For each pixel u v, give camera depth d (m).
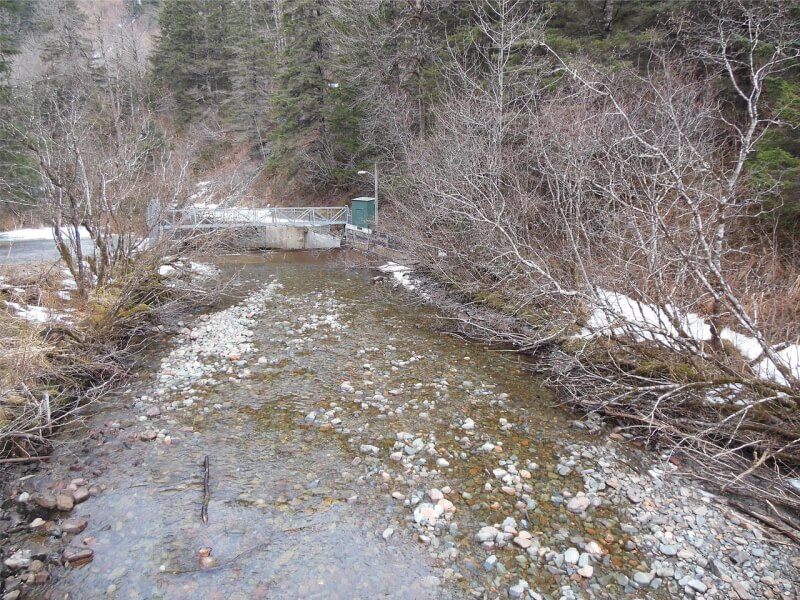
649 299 5.93
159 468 4.60
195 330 9.16
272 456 4.82
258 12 35.03
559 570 3.38
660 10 12.66
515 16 13.31
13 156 14.43
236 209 17.94
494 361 7.55
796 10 8.42
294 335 8.91
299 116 24.92
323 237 20.83
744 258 7.60
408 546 3.60
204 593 3.16
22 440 4.81
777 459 4.49
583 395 5.82
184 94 35.03
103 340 7.48
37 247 15.06
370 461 4.73
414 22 17.81
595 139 6.73
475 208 8.18
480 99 11.27
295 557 3.48
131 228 10.58
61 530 3.74
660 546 3.62
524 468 4.64
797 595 3.16
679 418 5.20
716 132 9.43
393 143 18.39
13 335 6.18
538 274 8.18
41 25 27.64
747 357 5.66
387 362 7.48
